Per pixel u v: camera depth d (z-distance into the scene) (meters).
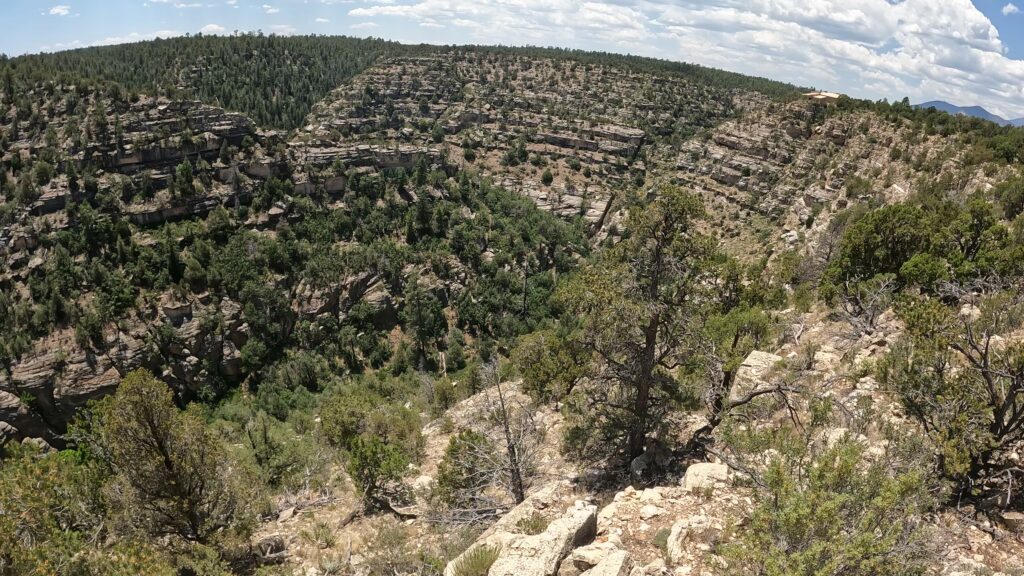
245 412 87.88
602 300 18.23
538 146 175.50
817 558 7.66
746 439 13.25
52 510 16.92
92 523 18.08
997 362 13.32
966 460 11.59
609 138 173.00
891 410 16.45
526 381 29.08
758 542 8.46
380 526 20.22
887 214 33.25
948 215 41.72
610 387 21.58
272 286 108.00
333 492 25.70
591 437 21.17
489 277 123.62
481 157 172.25
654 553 11.17
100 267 94.75
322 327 107.06
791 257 62.47
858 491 8.95
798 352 23.89
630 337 19.94
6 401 82.62
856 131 114.69
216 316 99.94
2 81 108.00
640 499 13.34
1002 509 11.61
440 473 20.77
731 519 10.51
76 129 105.56
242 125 123.00
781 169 127.75
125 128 110.75
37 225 96.25
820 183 108.38
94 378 88.50
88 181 102.56
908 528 9.09
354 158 136.12
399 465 22.91
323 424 35.03
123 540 16.28
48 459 18.28
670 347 19.78
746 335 24.77
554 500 15.73
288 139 138.50
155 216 108.00
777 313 32.19
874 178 98.31
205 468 18.33
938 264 27.25
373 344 107.06
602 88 197.62
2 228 93.69
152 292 97.75
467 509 18.80
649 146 175.62
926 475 11.23
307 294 109.56
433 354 108.69
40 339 87.62
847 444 9.98
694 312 19.02
